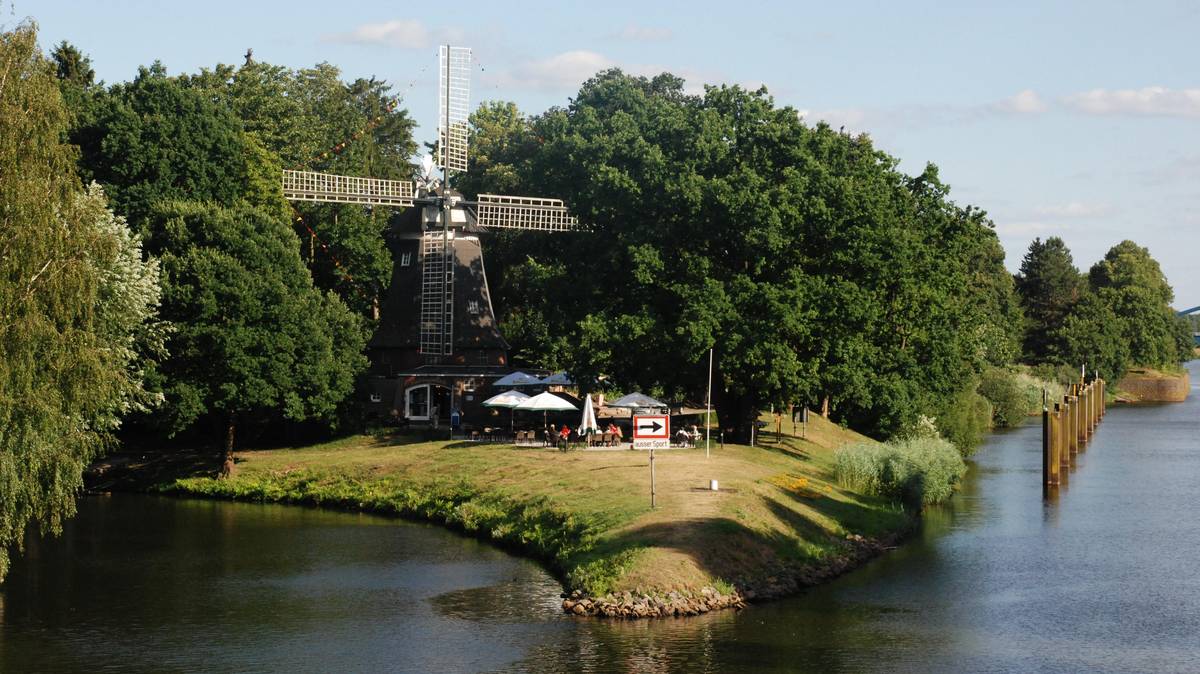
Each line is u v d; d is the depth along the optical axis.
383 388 93.38
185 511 69.81
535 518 56.62
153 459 83.12
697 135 77.25
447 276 93.31
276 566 52.47
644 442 52.53
